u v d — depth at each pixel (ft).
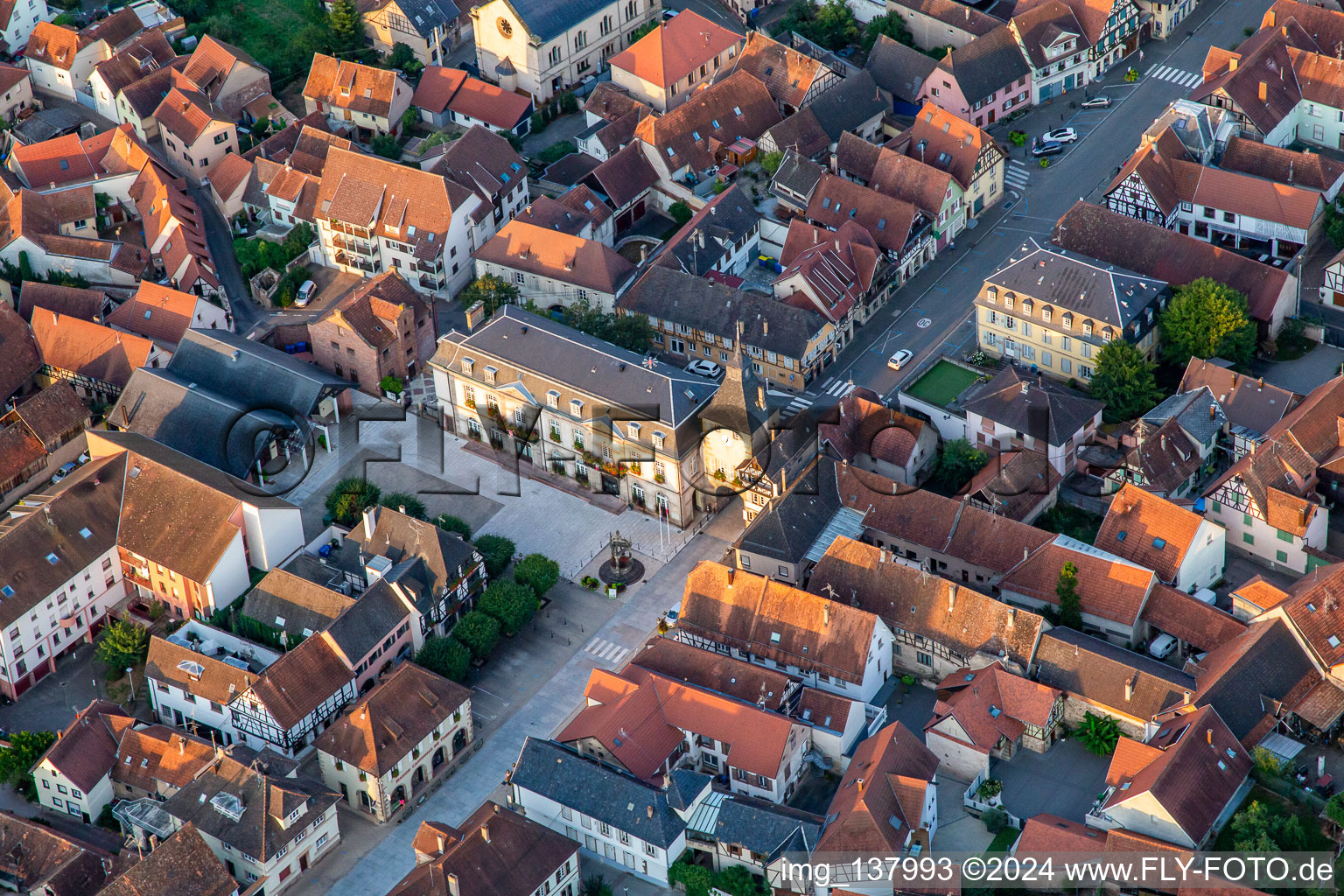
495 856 603.67
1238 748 617.62
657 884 626.64
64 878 618.85
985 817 623.36
